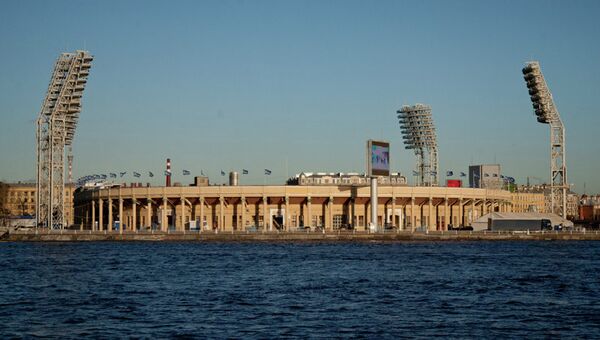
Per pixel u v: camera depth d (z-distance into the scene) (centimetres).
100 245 19888
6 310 8025
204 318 7494
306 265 13262
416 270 12275
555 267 12850
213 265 13312
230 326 7069
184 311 7912
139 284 10344
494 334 6731
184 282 10575
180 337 6588
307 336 6625
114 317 7569
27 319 7488
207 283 10438
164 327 7031
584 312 7875
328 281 10638
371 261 14125
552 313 7812
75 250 17688
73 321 7362
